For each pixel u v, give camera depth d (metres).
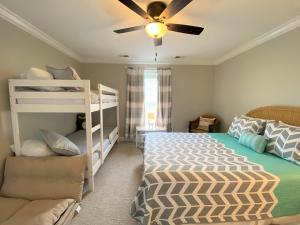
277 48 2.62
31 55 2.53
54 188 1.79
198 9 2.00
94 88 4.64
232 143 2.60
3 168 1.99
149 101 4.80
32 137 2.46
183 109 4.88
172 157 1.98
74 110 2.05
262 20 2.28
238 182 1.50
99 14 2.13
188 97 4.86
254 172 1.60
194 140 2.76
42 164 1.84
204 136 3.05
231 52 3.83
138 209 1.66
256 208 1.52
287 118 2.36
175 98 4.85
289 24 2.32
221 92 4.43
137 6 1.62
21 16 2.17
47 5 1.92
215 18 2.23
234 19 2.25
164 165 1.73
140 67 4.66
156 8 1.83
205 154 2.09
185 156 2.02
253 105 3.20
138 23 2.38
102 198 2.12
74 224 1.70
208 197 1.50
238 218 1.52
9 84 1.96
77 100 2.04
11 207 1.56
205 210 1.51
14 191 1.75
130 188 2.36
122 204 2.02
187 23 2.37
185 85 4.83
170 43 3.25
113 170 2.91
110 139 3.50
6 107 2.05
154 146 2.42
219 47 3.49
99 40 3.08
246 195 1.51
